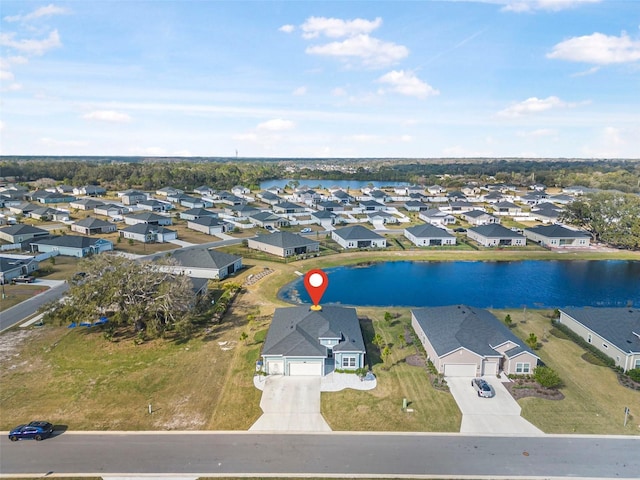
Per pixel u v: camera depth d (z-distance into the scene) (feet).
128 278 159.02
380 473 91.76
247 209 444.96
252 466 93.81
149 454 97.71
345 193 583.17
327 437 104.37
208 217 391.04
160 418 111.75
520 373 136.05
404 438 104.12
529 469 93.40
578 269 277.03
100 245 298.56
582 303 213.66
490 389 123.03
